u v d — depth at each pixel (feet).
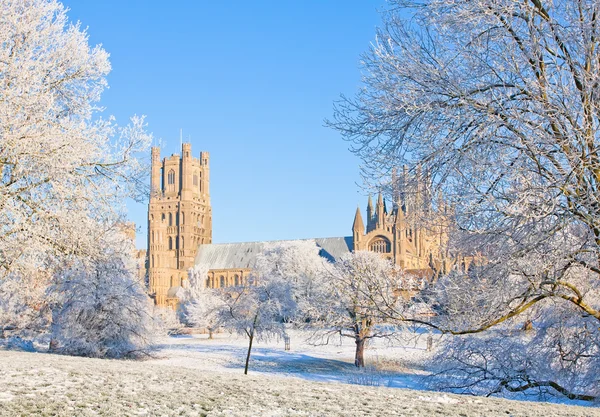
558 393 72.49
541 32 53.88
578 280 64.54
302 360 205.98
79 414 38.34
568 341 69.77
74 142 77.05
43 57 82.07
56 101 82.64
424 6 60.39
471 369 77.00
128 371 61.16
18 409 38.47
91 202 81.97
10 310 156.15
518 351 72.43
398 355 196.44
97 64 86.07
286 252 344.69
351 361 204.54
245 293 191.52
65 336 153.07
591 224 49.52
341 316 92.22
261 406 44.42
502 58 55.77
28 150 70.64
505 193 52.01
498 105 55.31
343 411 43.91
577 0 54.54
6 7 77.41
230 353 228.84
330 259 552.41
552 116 50.90
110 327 159.94
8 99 71.87
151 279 613.93
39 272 86.48
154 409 41.45
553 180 50.42
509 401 55.93
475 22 56.49
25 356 80.84
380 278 71.26
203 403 44.47
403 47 60.18
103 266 143.02
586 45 51.83
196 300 338.13
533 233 49.88
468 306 59.82
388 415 43.14
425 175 57.06
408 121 57.98
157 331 206.90
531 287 55.93
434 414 44.75
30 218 75.97
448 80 56.54
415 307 82.99
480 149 54.75
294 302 201.16
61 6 83.41
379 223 522.47
